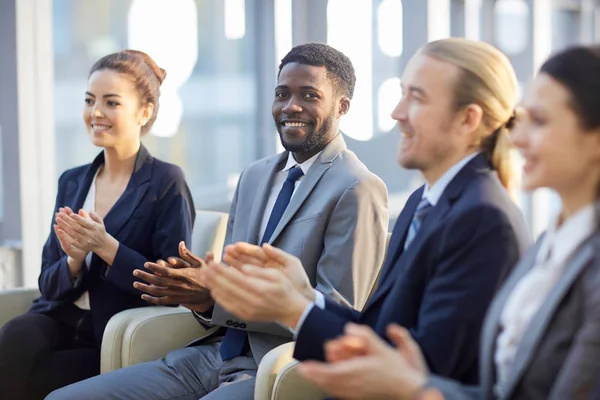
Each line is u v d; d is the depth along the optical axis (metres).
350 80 2.97
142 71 3.31
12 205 4.39
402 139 2.10
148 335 3.05
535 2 7.04
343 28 5.96
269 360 2.46
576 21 8.04
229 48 5.55
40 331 3.14
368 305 2.16
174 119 5.20
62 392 2.79
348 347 1.56
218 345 3.02
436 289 1.96
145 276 2.78
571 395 1.51
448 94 2.02
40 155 4.41
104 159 3.37
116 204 3.25
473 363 1.96
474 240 1.94
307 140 2.86
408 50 6.06
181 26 5.21
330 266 2.71
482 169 2.05
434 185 2.11
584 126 1.60
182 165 5.27
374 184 2.80
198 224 3.47
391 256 2.20
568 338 1.60
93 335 3.26
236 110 5.64
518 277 1.77
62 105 4.61
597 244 1.58
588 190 1.65
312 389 2.39
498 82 2.02
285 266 2.15
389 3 6.02
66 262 3.15
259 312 1.93
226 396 2.59
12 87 4.29
